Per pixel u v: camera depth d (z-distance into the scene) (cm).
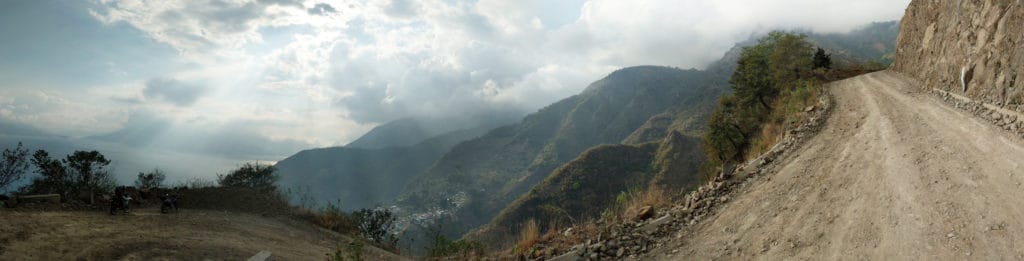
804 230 711
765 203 884
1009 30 1478
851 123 1548
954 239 561
